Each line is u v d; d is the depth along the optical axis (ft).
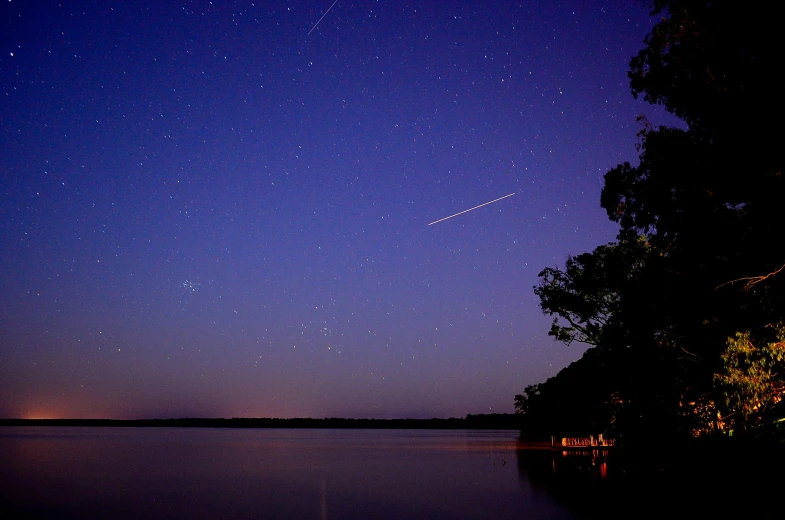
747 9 50.44
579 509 55.31
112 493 74.08
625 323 67.05
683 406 62.23
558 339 104.06
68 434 416.46
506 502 62.13
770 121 49.93
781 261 51.72
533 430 234.58
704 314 57.26
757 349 51.16
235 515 56.80
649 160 58.49
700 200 55.26
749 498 54.24
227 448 201.57
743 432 56.70
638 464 67.05
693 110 55.36
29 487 80.89
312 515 56.29
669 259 59.67
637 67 58.49
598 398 81.51
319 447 213.25
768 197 51.31
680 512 49.85
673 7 55.31
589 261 91.97
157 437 359.66
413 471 104.94
